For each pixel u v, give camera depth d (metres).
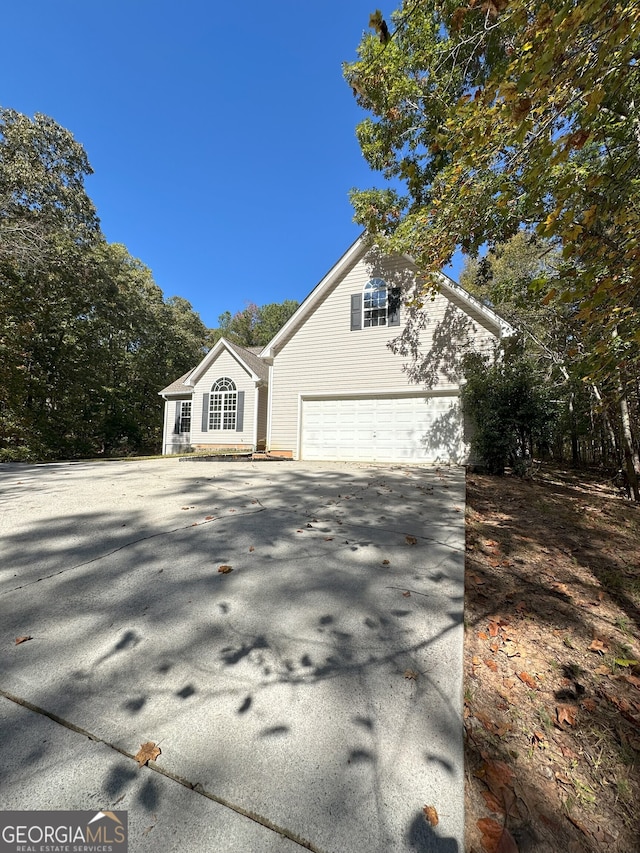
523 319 10.69
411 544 3.77
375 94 5.15
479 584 3.08
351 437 11.47
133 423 23.33
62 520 4.38
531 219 4.92
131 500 5.39
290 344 12.41
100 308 18.88
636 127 3.88
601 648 2.33
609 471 10.55
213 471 8.66
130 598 2.65
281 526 4.23
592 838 1.29
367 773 1.39
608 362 2.97
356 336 11.55
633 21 1.70
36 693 1.76
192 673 1.90
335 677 1.89
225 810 1.25
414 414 10.73
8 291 14.66
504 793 1.40
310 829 1.20
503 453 8.52
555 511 5.47
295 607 2.55
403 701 1.74
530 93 2.06
